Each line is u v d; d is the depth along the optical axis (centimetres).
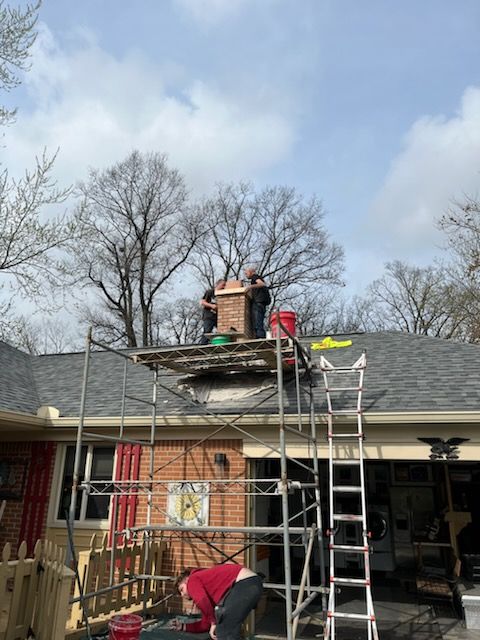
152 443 812
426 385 806
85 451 891
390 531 1151
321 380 893
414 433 723
